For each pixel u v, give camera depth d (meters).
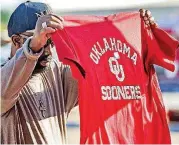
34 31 2.72
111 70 3.08
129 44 3.19
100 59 3.04
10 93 2.71
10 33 3.01
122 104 3.08
